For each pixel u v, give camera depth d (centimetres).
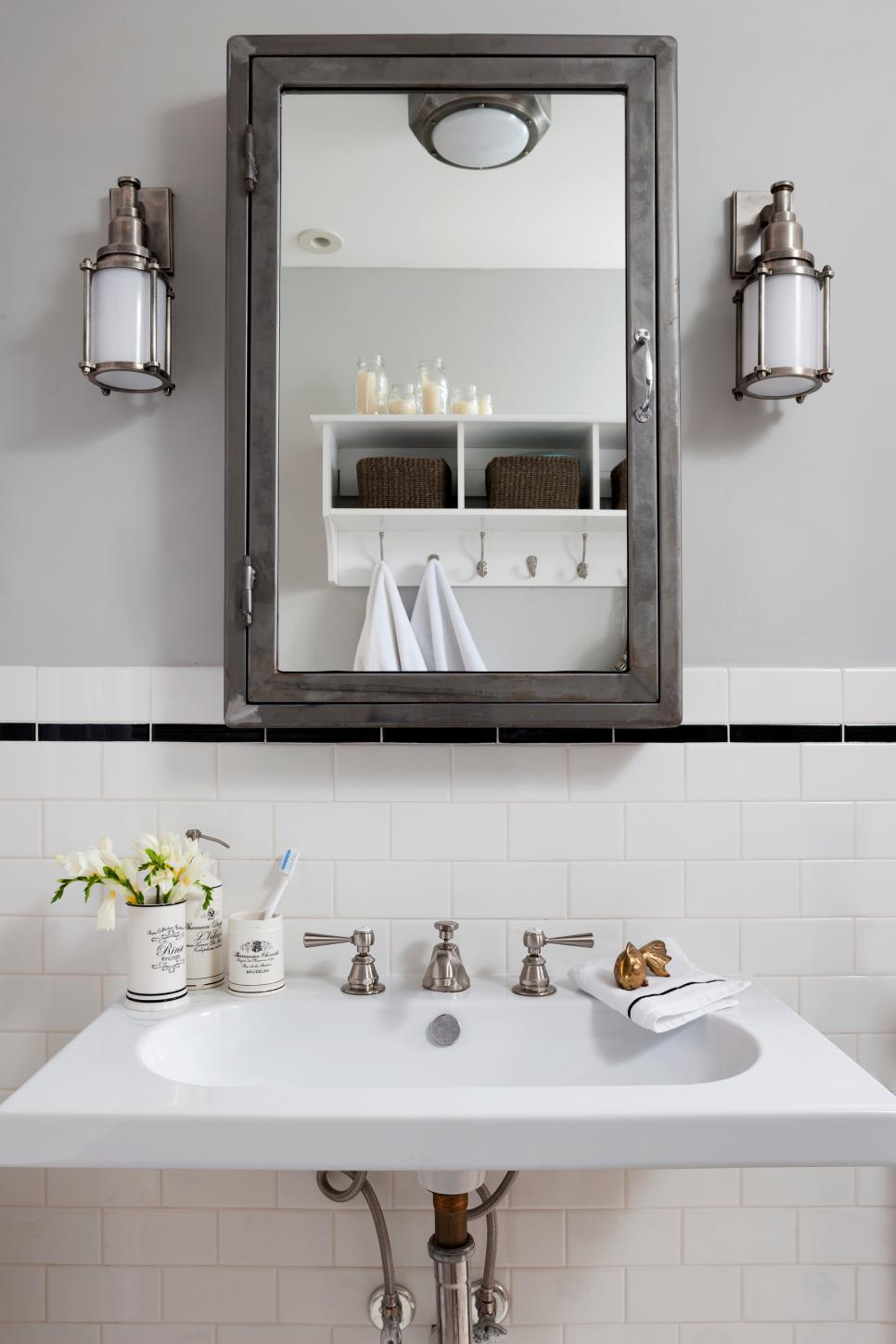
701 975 132
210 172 146
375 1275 144
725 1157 95
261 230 136
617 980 129
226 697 135
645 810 145
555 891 144
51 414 145
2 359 145
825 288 136
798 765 145
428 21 145
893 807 145
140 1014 124
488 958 144
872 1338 144
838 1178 144
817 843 145
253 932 132
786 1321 144
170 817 144
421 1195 144
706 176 146
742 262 144
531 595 137
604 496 137
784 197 138
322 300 138
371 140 138
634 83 137
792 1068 106
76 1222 144
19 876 144
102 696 144
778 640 145
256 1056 127
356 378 137
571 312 137
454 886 144
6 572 145
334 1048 128
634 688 135
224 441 145
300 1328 144
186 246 145
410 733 144
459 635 136
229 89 137
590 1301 144
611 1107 96
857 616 146
